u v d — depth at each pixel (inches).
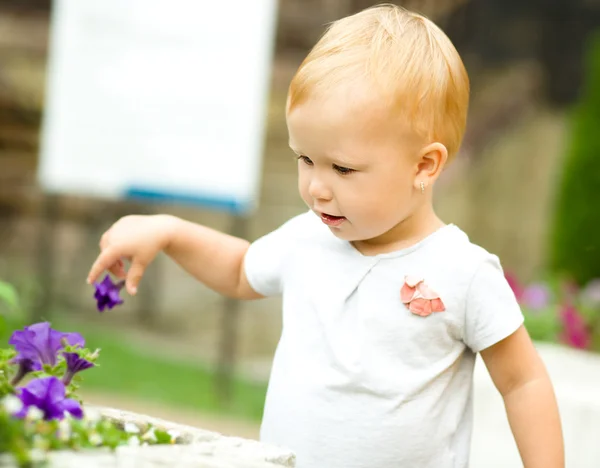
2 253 487.2
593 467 156.8
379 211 85.3
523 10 667.4
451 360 89.0
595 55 442.9
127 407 300.0
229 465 64.9
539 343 221.1
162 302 482.3
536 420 89.4
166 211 510.9
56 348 76.5
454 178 597.9
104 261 93.5
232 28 311.7
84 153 314.2
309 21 545.6
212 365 390.6
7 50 504.1
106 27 312.5
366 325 88.0
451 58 88.7
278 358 92.0
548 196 609.0
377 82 83.2
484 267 88.8
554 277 413.7
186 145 314.0
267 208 526.0
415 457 87.1
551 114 653.3
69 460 61.4
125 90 313.4
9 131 500.7
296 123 85.0
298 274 93.3
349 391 87.3
